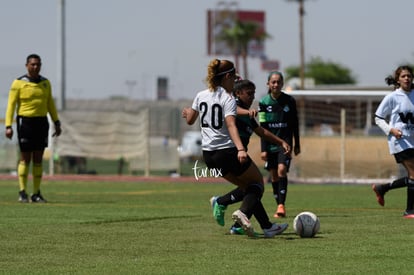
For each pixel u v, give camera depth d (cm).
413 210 3397
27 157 4234
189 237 2684
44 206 3969
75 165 7981
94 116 7750
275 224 2722
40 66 4159
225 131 2634
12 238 2659
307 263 2181
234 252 2367
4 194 4928
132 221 3169
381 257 2277
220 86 2642
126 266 2136
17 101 4156
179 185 6353
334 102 8131
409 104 3334
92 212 3641
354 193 5384
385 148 7306
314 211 3809
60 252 2370
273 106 3572
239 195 2744
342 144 7181
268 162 3578
